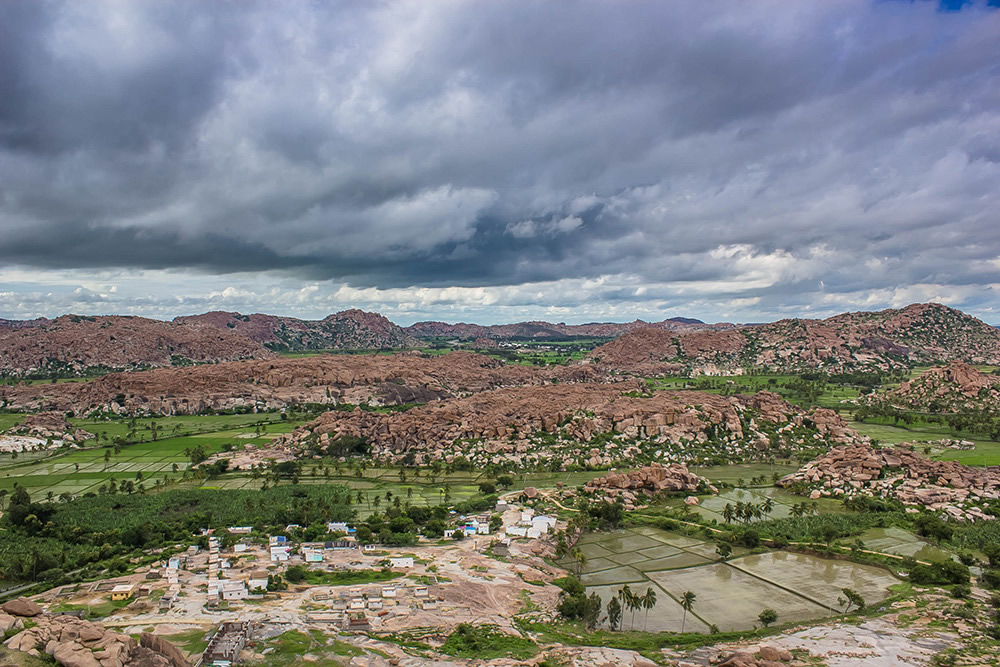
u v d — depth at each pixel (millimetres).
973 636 111250
